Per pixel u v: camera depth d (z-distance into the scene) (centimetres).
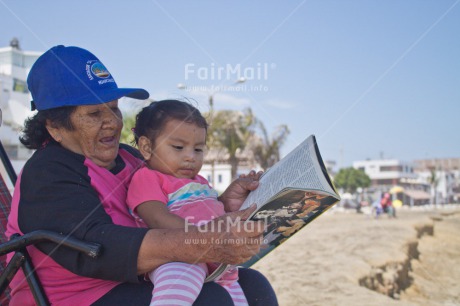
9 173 261
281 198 177
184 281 171
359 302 639
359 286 744
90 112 203
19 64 3403
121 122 212
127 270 170
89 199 185
